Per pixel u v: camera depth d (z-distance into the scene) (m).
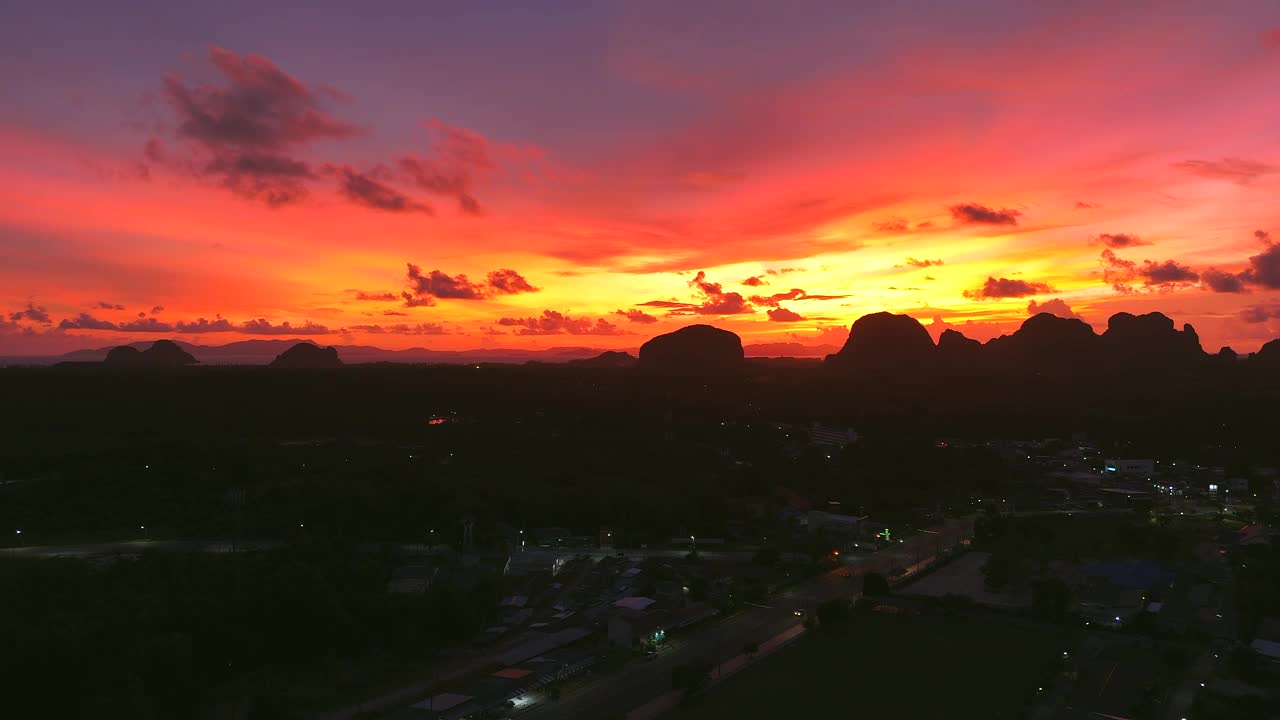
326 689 121.38
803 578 184.25
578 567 189.62
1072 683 122.69
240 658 127.94
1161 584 165.12
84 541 190.00
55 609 133.12
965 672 127.00
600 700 117.69
